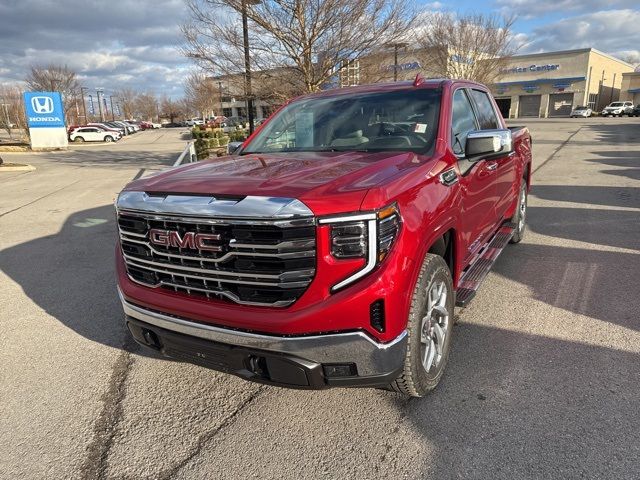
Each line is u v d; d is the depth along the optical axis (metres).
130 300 2.98
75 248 7.01
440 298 3.11
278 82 13.73
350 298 2.37
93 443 2.84
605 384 3.14
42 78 60.31
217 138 19.14
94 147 34.59
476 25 33.00
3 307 4.89
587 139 23.53
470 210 3.63
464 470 2.48
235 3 12.50
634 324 3.95
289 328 2.42
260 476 2.52
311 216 2.34
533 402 2.99
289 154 3.63
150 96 116.75
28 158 25.70
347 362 2.45
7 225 8.72
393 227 2.47
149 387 3.40
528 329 3.93
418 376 2.82
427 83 4.06
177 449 2.76
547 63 63.97
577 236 6.50
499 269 5.32
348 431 2.83
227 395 3.26
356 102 4.09
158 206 2.67
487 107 4.91
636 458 2.50
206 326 2.64
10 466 2.67
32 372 3.64
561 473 2.43
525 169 5.99
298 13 12.50
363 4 12.45
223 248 2.51
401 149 3.45
